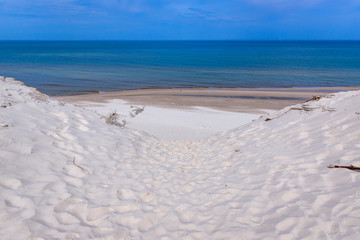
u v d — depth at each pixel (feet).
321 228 10.89
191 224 12.76
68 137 21.15
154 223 12.92
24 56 252.83
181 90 90.89
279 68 162.71
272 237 11.07
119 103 64.18
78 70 146.00
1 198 12.61
